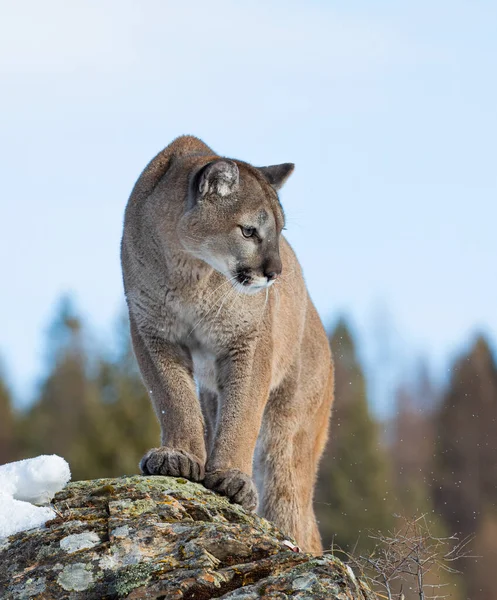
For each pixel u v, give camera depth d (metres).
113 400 38.56
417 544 10.03
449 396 46.22
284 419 13.35
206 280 11.20
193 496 8.52
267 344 11.67
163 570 7.09
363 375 53.66
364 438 38.84
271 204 11.50
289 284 13.00
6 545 7.64
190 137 12.51
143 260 11.39
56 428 48.69
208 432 12.70
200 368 12.07
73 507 8.23
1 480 8.24
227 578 6.99
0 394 52.19
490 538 30.55
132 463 35.75
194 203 11.11
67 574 7.21
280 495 13.34
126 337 42.91
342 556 16.34
